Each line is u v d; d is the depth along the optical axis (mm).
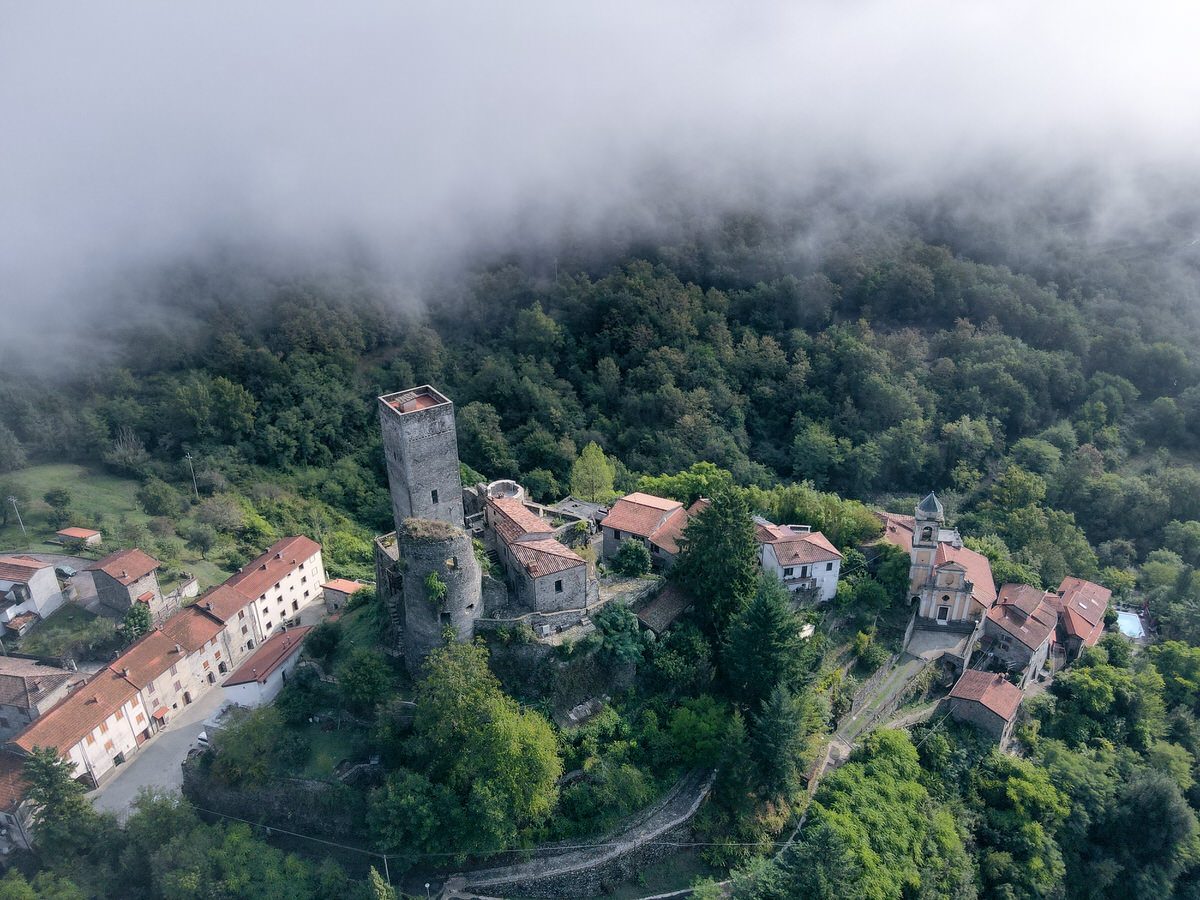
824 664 96812
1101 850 91938
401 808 75000
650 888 79000
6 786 85625
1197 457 162375
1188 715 104500
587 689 87125
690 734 85125
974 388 168250
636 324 192000
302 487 166125
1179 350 172625
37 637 108500
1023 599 108750
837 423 170625
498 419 174000
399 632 89750
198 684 108938
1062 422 164875
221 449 165625
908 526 117125
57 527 134750
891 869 77000
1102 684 101938
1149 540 142250
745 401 178125
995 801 90125
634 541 101625
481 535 98688
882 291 195625
